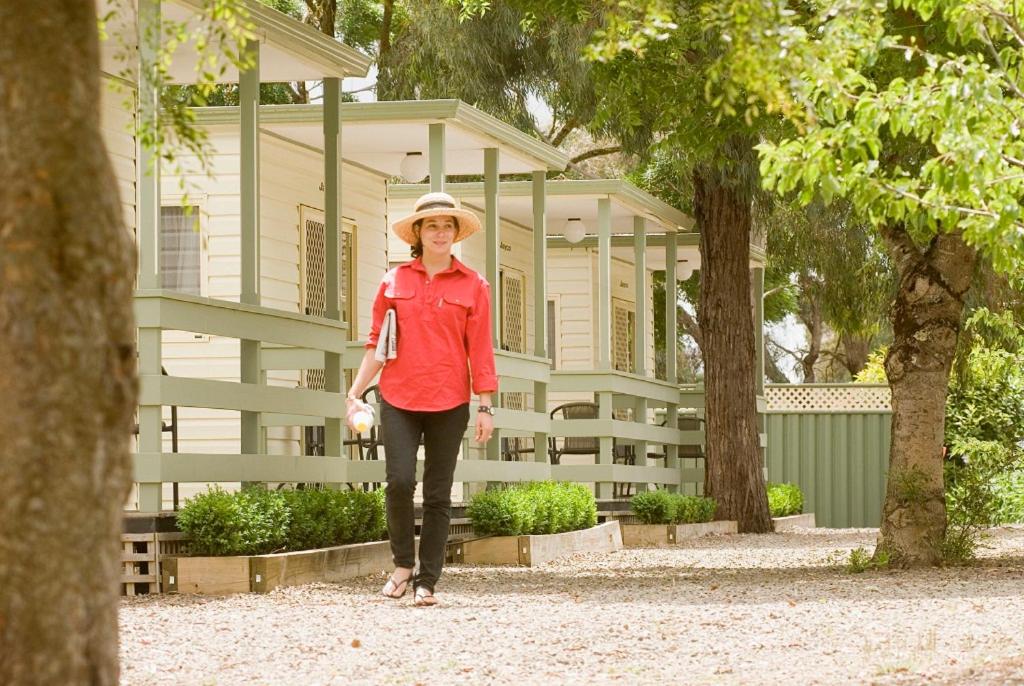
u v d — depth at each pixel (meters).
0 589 2.58
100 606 2.67
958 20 7.18
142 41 8.52
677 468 19.27
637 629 6.41
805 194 7.16
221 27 4.65
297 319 9.95
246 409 9.23
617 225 19.45
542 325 14.98
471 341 7.81
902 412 10.37
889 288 22.03
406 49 21.69
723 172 16.78
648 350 23.67
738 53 4.21
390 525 7.75
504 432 16.14
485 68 20.20
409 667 5.28
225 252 13.06
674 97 10.30
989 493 11.48
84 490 2.64
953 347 10.38
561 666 5.30
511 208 18.31
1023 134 7.36
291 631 6.32
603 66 10.47
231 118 12.91
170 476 8.45
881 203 7.30
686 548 14.31
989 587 8.61
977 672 4.88
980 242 7.25
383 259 15.79
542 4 11.19
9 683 2.57
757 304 22.30
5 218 2.64
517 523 11.42
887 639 6.01
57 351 2.62
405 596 7.96
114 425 2.70
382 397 7.74
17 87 2.67
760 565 11.35
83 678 2.63
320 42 10.66
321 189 14.34
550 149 14.87
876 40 7.04
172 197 13.13
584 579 9.73
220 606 7.38
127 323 2.74
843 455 25.12
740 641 5.99
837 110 7.11
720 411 18.55
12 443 2.60
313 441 13.40
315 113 12.78
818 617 6.90
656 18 4.75
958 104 6.94
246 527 8.30
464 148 14.00
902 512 10.35
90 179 2.71
